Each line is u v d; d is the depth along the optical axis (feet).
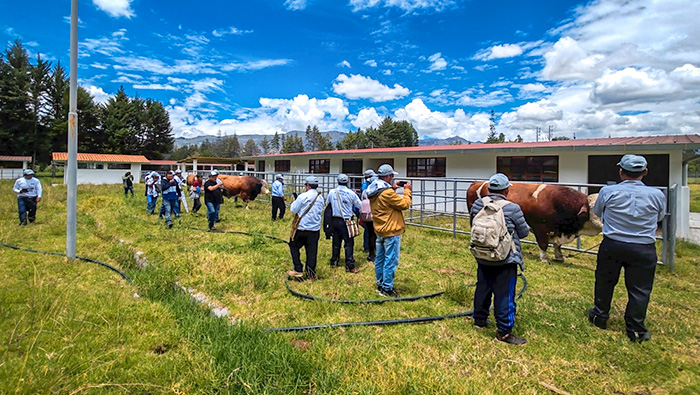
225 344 9.77
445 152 44.04
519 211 11.09
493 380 9.09
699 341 11.61
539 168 38.91
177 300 13.53
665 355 10.62
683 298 15.67
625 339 11.57
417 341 11.26
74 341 9.82
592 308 13.02
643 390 9.05
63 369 8.10
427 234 30.12
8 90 145.48
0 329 10.21
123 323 11.26
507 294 11.09
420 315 13.43
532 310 13.82
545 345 11.12
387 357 9.84
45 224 30.22
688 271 19.54
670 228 19.76
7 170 122.72
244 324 11.05
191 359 9.12
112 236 26.35
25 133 147.23
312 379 8.48
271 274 17.70
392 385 8.29
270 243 25.23
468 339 11.45
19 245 22.71
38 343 9.56
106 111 176.65
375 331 11.86
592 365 10.07
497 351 10.71
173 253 21.22
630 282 11.50
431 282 17.39
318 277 17.79
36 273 15.85
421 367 9.29
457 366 9.80
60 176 128.47
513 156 40.75
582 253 24.34
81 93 160.76
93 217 34.30
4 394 7.16
